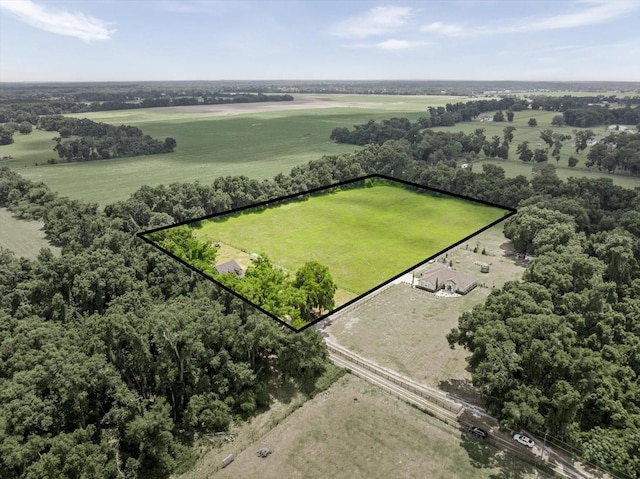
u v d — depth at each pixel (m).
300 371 60.84
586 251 90.81
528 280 71.88
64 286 71.75
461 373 62.03
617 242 79.56
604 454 45.88
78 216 113.69
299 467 47.66
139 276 75.88
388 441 50.84
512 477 45.91
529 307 55.50
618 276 75.38
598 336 58.00
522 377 50.66
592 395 50.84
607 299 66.00
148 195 121.81
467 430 52.19
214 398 53.56
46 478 39.78
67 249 91.88
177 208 114.88
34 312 68.19
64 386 45.09
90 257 74.69
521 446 49.31
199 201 121.81
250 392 55.28
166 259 74.81
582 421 50.91
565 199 117.62
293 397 58.28
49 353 48.91
